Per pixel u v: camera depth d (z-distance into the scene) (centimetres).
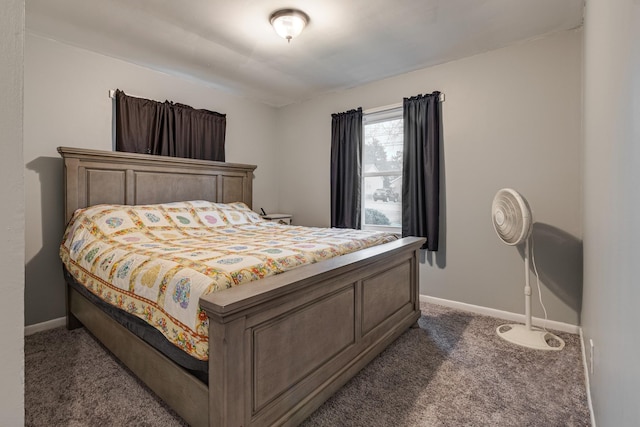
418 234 322
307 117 424
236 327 121
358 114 366
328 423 152
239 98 409
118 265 178
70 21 238
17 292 41
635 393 74
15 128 40
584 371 195
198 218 296
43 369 198
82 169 265
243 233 275
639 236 72
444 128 313
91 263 203
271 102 436
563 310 258
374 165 372
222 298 119
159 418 154
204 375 132
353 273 188
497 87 284
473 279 300
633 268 78
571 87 253
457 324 269
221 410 118
